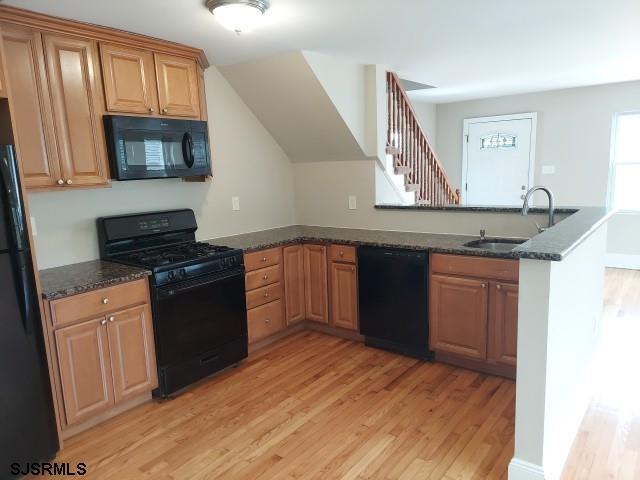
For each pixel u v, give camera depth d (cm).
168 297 278
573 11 257
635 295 470
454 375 310
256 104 392
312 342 374
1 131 207
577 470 211
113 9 231
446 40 310
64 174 254
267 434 246
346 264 359
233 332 324
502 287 285
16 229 203
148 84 290
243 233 407
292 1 226
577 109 575
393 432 245
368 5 236
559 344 200
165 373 281
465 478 207
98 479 213
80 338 241
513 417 256
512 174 636
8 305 203
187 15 242
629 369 312
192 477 213
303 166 444
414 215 383
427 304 319
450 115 679
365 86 387
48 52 244
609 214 286
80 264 290
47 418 223
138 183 326
